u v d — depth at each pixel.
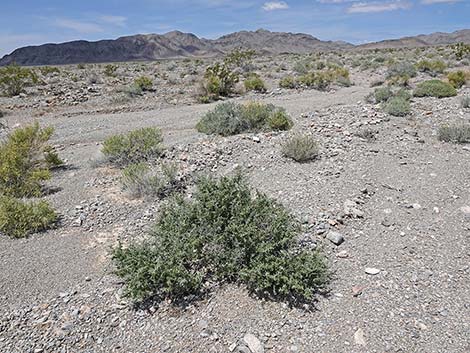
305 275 5.31
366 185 8.70
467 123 13.51
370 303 5.20
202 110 20.25
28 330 4.88
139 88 25.53
